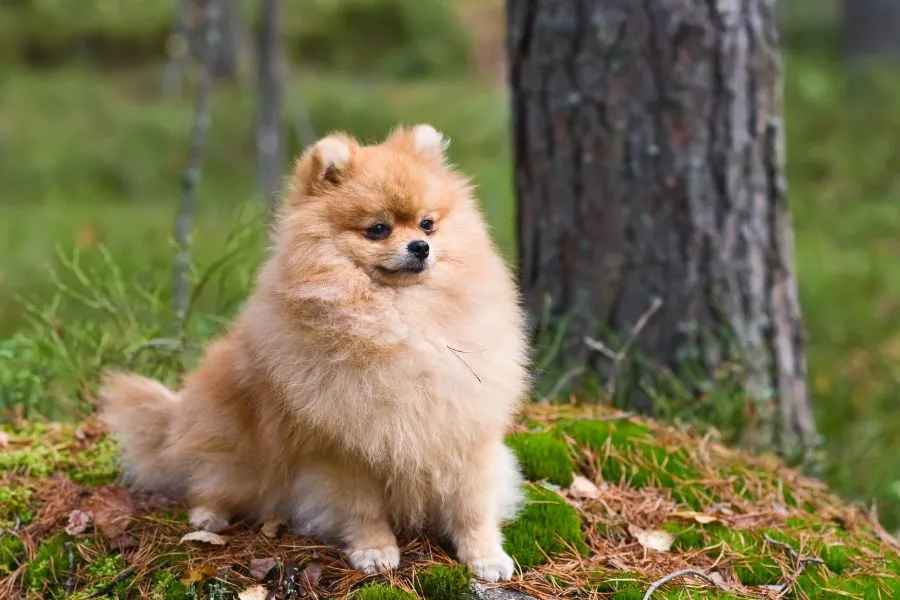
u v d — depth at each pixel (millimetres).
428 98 16078
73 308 7801
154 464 3971
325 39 18906
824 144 11664
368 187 3348
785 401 5293
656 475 4180
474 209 3643
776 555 3727
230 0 16672
